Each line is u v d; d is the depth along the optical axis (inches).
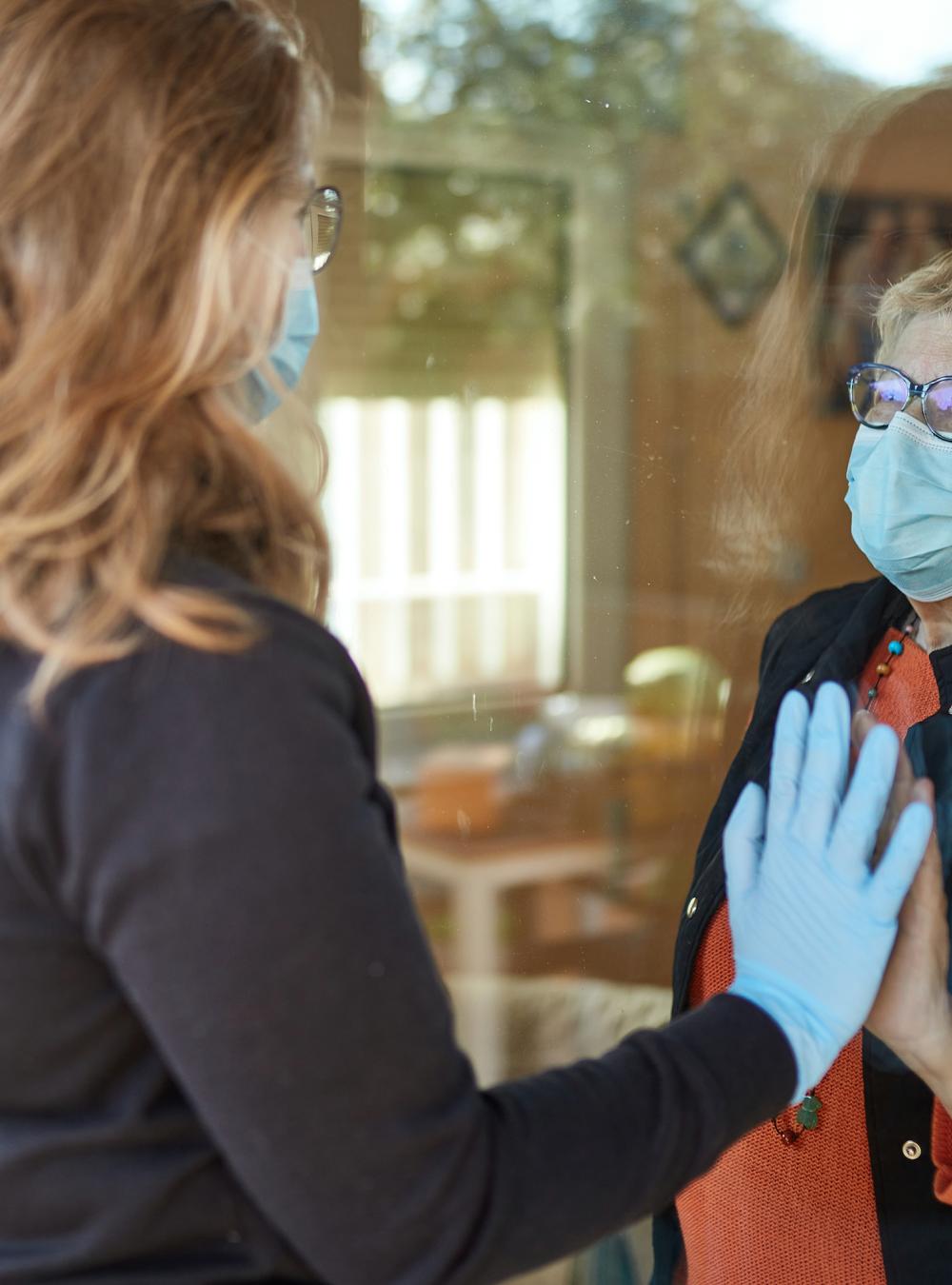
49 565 23.9
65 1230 25.0
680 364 106.3
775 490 66.1
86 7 24.8
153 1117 24.7
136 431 24.3
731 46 111.0
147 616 23.2
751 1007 28.4
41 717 22.8
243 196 25.0
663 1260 50.1
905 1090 38.8
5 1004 24.0
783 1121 41.9
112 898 22.4
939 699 40.2
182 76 24.9
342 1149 23.0
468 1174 23.9
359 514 126.9
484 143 122.6
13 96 24.4
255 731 23.0
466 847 109.2
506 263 124.6
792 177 101.7
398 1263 23.5
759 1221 43.2
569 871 104.7
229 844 22.3
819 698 33.3
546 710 111.2
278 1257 25.5
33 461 23.7
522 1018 96.6
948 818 37.4
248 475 26.7
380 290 125.3
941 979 33.3
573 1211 24.7
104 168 24.3
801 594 67.9
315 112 28.4
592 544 107.3
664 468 96.8
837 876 30.1
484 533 121.9
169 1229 25.0
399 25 119.2
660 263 114.9
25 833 22.8
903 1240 38.9
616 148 119.6
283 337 28.9
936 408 38.2
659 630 97.0
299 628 24.9
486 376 123.3
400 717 121.6
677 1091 26.3
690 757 98.2
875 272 46.3
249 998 22.3
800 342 56.8
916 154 44.8
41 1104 24.8
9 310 24.8
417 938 24.4
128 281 24.2
